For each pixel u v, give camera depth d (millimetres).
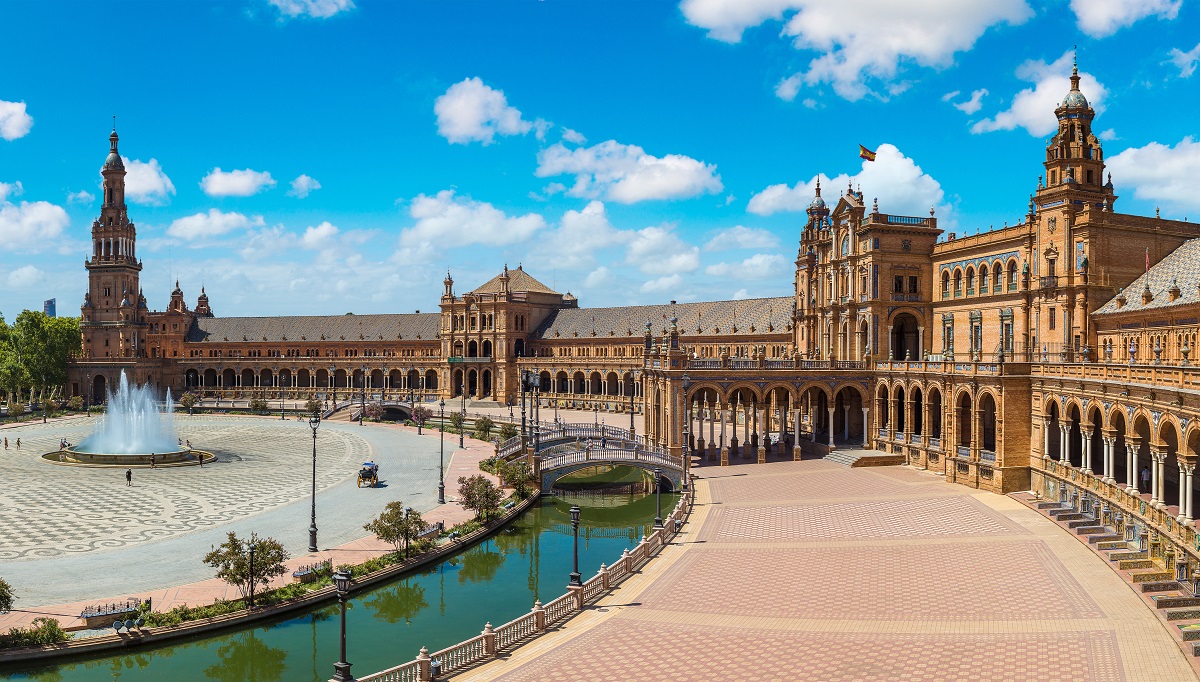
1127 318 70562
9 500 78125
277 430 141625
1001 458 69500
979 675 33500
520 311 182875
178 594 48906
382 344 199625
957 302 93562
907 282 97812
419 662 34844
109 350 198375
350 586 51875
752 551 54469
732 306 157125
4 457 108688
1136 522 50594
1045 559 49188
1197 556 41938
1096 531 53562
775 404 117562
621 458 84000
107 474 94000
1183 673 32688
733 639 38719
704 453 96750
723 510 67375
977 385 73125
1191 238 78875
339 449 115438
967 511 62750
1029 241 82188
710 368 92750
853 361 96000
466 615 49500
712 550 55125
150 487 85250
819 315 111750
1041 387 67375
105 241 199625
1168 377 47844
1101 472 64500
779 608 43000
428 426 146500
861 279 99875
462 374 184875
